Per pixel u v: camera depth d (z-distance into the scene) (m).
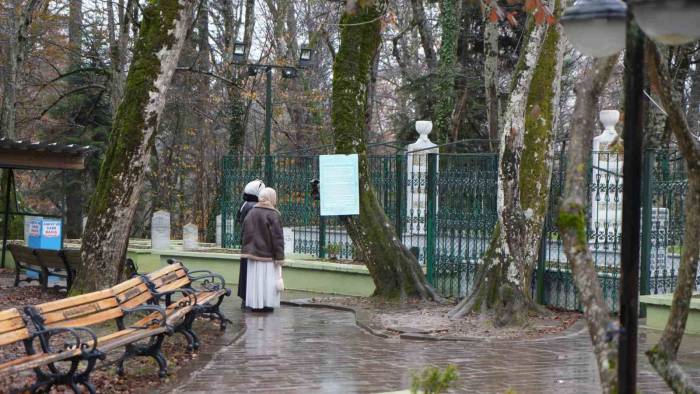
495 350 10.37
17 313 7.16
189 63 31.69
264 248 13.88
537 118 12.59
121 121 11.91
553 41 12.49
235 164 21.02
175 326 9.62
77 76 33.34
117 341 8.00
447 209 15.13
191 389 8.02
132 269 15.63
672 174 13.42
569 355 9.99
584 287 4.70
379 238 14.78
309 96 34.06
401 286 14.55
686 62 24.00
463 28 30.44
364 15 14.80
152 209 36.06
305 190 19.08
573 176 4.79
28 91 33.66
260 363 9.45
